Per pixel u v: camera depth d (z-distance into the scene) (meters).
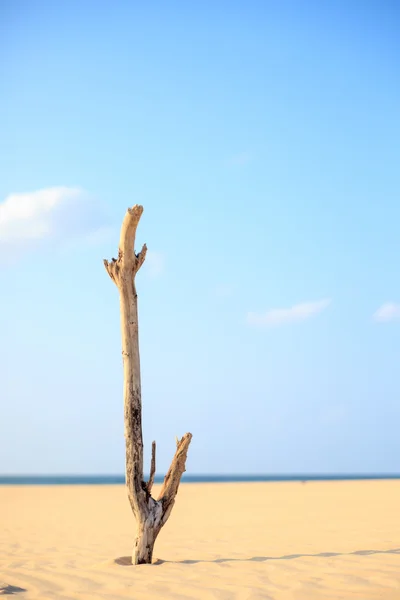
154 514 7.62
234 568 6.80
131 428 7.66
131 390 7.71
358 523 12.12
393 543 8.70
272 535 10.66
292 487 34.34
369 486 31.38
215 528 12.48
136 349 7.79
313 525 12.16
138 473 7.60
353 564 6.62
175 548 9.32
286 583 5.92
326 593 5.50
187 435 7.96
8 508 20.05
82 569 7.13
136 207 7.62
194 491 31.70
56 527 13.47
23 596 5.87
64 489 36.53
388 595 5.36
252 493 27.73
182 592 5.78
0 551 9.21
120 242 7.82
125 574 6.71
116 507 20.22
